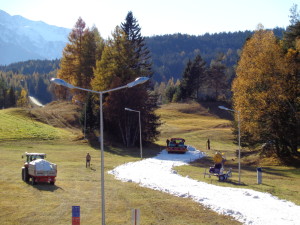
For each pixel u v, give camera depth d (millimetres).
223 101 134750
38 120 88500
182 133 91625
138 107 69438
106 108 69125
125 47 73125
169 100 166625
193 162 49031
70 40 87438
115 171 36281
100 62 73062
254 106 45469
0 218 18531
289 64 44531
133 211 12797
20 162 42781
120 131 71750
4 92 165250
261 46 46906
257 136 46969
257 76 45469
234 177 34094
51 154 53031
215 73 139875
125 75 72500
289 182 31234
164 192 25344
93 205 21547
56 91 108000
